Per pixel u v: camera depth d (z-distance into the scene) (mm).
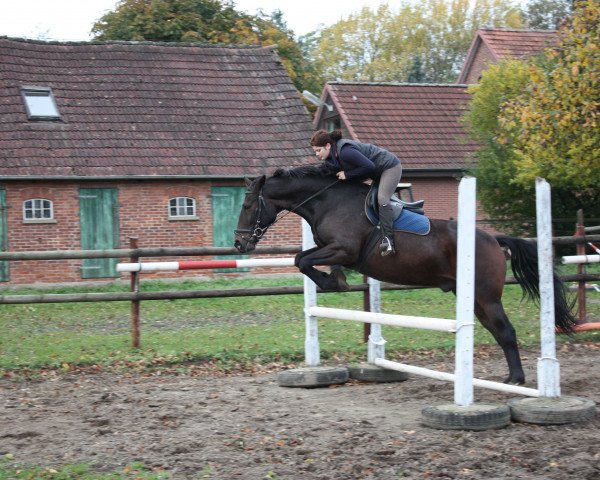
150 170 22219
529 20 54781
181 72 25484
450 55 63562
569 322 8273
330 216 8227
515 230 23250
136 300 11297
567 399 7266
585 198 23219
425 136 28484
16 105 22719
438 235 7953
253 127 24250
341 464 6008
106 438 6891
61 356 10773
